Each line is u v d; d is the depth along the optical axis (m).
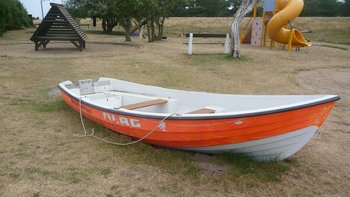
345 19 36.66
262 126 3.84
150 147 4.62
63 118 5.84
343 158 4.65
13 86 8.14
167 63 12.41
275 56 15.47
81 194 3.48
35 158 4.23
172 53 15.24
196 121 4.02
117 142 4.79
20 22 29.67
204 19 40.59
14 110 6.18
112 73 10.28
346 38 29.25
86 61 12.23
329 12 59.00
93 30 34.84
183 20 40.44
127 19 21.23
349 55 17.17
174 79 9.73
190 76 10.23
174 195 3.54
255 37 21.27
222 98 5.19
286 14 17.50
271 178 3.92
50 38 15.11
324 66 13.20
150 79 9.62
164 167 4.09
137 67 11.37
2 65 10.84
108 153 4.43
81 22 48.19
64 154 4.38
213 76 10.41
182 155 4.43
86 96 5.91
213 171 4.04
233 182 3.80
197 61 13.07
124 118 4.63
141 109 5.44
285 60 14.41
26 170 3.91
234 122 3.85
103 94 6.20
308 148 4.95
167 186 3.69
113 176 3.85
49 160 4.19
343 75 11.43
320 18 38.19
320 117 3.87
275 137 3.95
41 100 6.93
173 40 24.48
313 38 29.02
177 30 36.84
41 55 13.52
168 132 4.29
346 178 4.09
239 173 3.96
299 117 3.77
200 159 4.35
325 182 3.96
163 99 5.58
